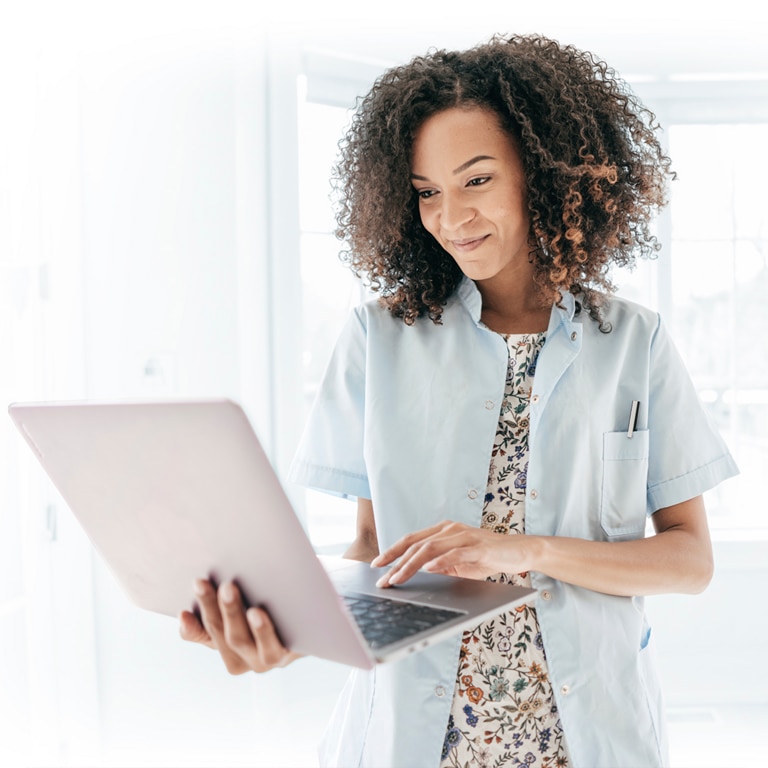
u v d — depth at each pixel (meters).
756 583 2.81
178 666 2.38
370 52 2.61
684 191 2.87
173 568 0.72
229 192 2.44
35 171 2.12
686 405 1.07
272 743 2.42
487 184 0.96
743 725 2.70
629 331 1.05
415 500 1.02
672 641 2.83
